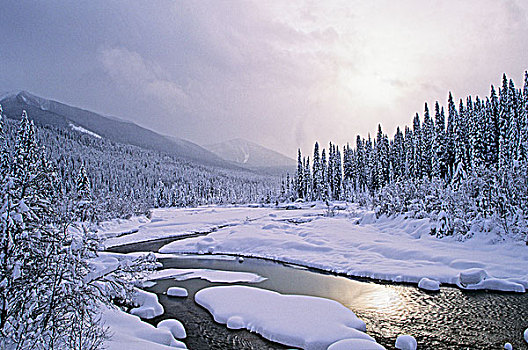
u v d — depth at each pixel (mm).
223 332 13375
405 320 13984
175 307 16094
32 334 7027
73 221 8578
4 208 7012
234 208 89000
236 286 18328
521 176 22984
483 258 20062
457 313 14367
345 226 35688
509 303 15102
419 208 31719
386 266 21125
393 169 74875
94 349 8062
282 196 103688
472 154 47344
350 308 15539
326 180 87750
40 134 162375
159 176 162500
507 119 46438
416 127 68938
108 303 9812
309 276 21375
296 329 12859
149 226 49406
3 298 6832
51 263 7684
